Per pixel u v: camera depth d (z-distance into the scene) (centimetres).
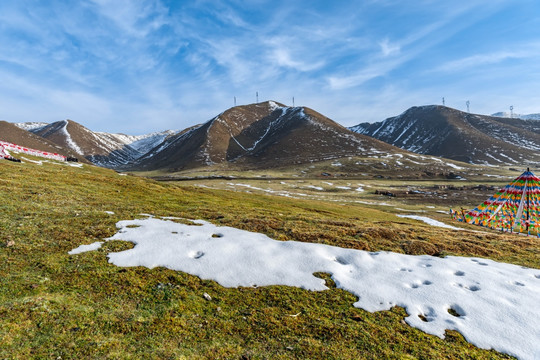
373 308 1262
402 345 1023
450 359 966
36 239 1658
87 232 1875
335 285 1465
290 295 1333
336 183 17138
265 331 1062
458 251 2119
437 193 13488
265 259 1669
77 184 3553
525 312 1227
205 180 18488
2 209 2083
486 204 5219
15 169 3703
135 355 870
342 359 930
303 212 4319
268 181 17850
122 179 4706
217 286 1377
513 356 996
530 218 4444
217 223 2417
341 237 2219
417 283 1494
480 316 1207
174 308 1158
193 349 927
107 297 1183
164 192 4309
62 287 1212
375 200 11681
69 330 950
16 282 1197
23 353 827
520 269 1742
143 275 1400
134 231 1988
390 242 2214
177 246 1775
